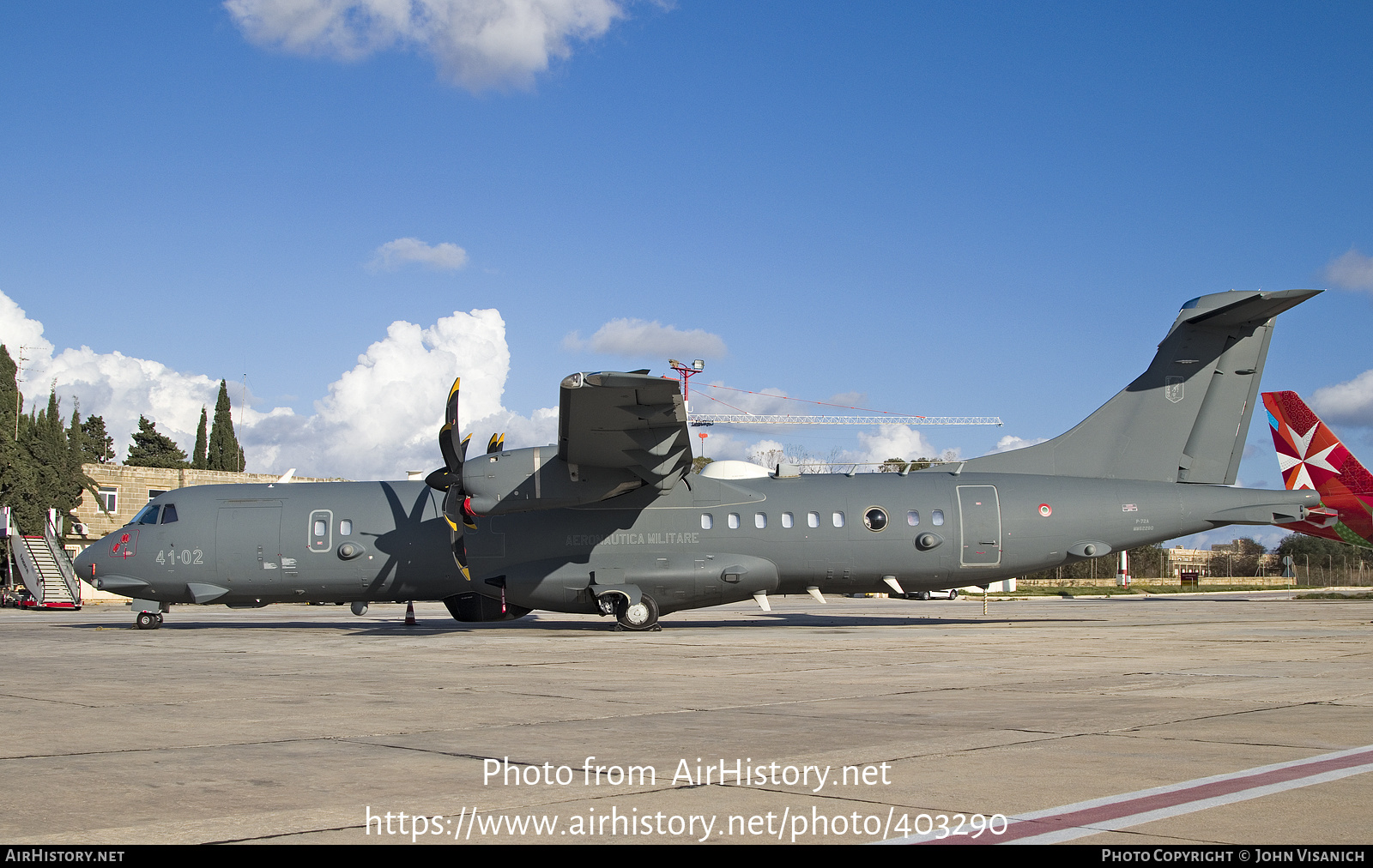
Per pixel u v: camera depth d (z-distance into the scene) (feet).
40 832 15.01
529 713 27.43
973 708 28.12
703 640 56.03
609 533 64.69
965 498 66.33
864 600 141.18
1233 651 47.52
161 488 158.20
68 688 33.40
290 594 66.90
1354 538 99.76
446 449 60.80
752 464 69.05
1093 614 88.17
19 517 136.46
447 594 66.80
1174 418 68.59
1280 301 63.26
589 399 52.08
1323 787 17.80
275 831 15.14
